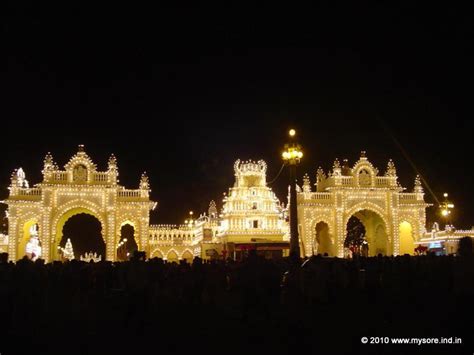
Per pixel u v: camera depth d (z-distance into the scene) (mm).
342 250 62219
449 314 22391
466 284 16484
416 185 67062
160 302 26812
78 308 27859
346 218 63156
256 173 66125
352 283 28672
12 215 58406
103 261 30062
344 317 23484
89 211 60156
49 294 26438
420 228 66125
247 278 22438
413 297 26828
